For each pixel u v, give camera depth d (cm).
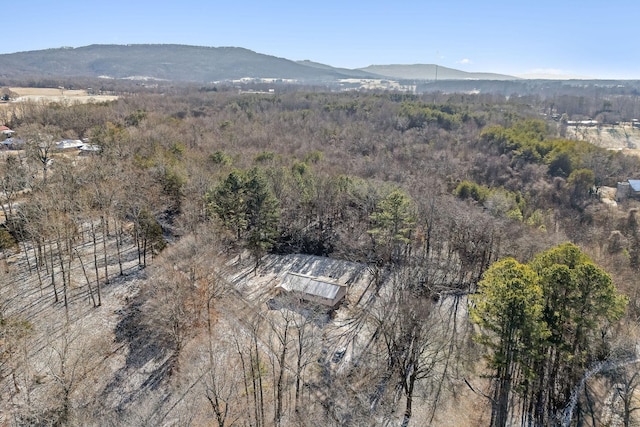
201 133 10238
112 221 6825
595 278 3459
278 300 4897
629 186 8919
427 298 5069
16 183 6144
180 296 4406
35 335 4375
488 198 7469
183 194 6550
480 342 3694
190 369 4028
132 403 3759
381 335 4741
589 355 4091
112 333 4575
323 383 4097
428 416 3819
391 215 5781
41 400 3619
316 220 7431
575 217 7788
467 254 6031
